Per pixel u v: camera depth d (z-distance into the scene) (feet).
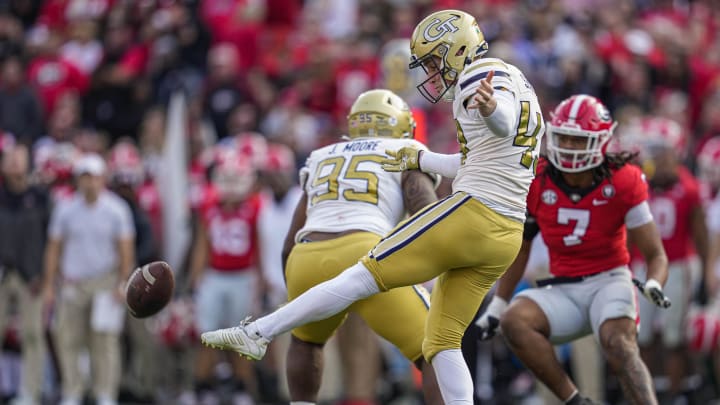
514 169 57.47
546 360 68.95
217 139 143.23
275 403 113.50
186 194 126.93
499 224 57.36
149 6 162.40
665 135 103.71
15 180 113.39
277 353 112.78
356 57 148.87
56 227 110.52
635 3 170.81
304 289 65.16
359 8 165.17
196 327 114.62
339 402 105.29
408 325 64.44
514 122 56.08
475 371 90.12
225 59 145.79
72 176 122.93
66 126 141.28
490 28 149.89
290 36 165.17
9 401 117.19
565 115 68.39
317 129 141.79
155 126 134.41
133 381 117.29
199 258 114.11
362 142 67.31
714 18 172.65
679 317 103.76
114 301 109.40
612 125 69.00
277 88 155.74
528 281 102.37
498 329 72.64
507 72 57.36
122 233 109.91
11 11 178.70
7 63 142.72
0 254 112.06
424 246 57.47
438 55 59.16
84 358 119.24
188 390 117.19
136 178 116.67
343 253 63.82
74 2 172.86
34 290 112.06
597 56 146.20
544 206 70.49
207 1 166.20
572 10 159.22
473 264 58.18
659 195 103.65
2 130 141.08
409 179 65.36
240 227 111.86
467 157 57.93
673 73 150.41
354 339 99.14
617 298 69.05
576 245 70.18
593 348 100.12
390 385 113.09
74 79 154.61
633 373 67.05
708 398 107.24
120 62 153.79
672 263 103.71
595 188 69.41
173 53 153.89
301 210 69.15
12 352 117.80
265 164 117.08
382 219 65.31
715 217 112.27
